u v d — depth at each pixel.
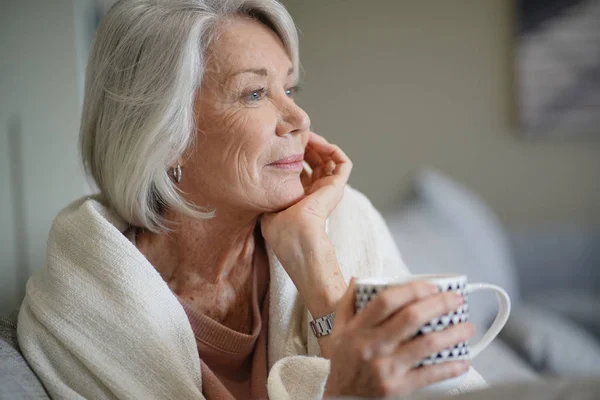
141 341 1.03
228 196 1.13
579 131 4.20
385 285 0.77
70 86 1.85
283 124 1.13
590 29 4.26
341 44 4.12
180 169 1.15
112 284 1.05
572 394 0.53
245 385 1.19
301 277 1.08
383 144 4.14
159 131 1.12
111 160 1.16
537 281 3.84
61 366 1.04
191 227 1.18
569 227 3.98
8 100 1.83
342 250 1.23
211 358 1.15
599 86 4.18
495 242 3.31
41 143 1.84
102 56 1.16
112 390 1.02
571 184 4.21
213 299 1.19
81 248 1.07
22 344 1.06
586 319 3.40
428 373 0.74
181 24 1.11
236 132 1.11
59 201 1.85
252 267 1.22
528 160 4.20
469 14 4.16
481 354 1.87
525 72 4.16
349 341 0.74
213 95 1.13
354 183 4.14
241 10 1.17
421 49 4.14
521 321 2.53
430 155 4.16
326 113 4.13
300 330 1.18
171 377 1.02
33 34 1.84
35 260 1.85
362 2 4.11
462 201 3.28
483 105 4.18
